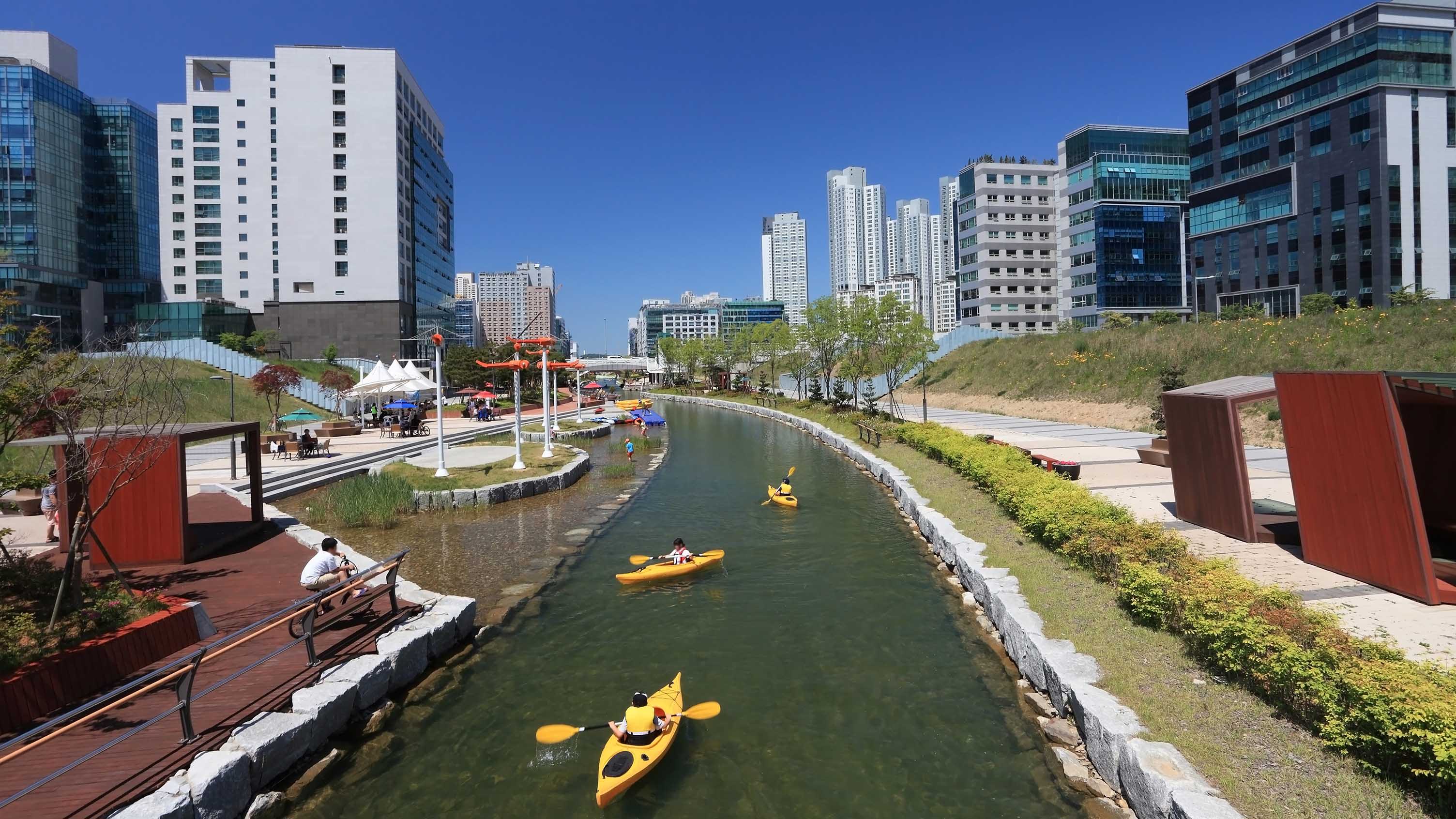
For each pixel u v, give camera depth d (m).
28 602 9.59
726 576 15.43
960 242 102.38
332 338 80.25
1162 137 89.06
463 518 20.98
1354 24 61.28
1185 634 8.53
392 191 80.81
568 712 9.64
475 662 11.18
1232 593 8.25
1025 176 96.56
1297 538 12.49
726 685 10.37
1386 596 9.46
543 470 26.67
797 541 18.31
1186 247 86.69
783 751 8.65
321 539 15.98
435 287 101.25
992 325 96.12
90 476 9.65
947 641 11.68
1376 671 6.09
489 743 8.85
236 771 7.06
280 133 79.31
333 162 79.88
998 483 17.38
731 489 25.86
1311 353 32.41
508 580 15.05
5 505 18.73
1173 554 10.35
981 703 9.58
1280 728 6.71
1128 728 7.18
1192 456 14.18
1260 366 33.53
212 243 82.75
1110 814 6.89
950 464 23.56
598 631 12.44
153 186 105.88
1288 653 6.74
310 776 7.88
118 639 8.62
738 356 82.75
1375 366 29.12
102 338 15.84
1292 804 5.69
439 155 104.12
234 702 8.34
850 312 44.94
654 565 15.46
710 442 42.50
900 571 15.59
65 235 89.12
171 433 13.35
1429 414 11.75
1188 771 6.32
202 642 9.93
